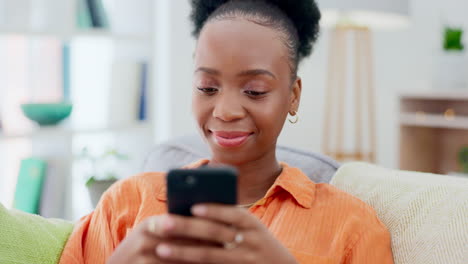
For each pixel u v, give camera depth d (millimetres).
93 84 2494
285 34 874
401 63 3301
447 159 3098
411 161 2936
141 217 936
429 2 3170
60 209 2150
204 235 536
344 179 1029
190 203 549
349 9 2545
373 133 3143
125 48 2549
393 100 3348
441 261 789
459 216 806
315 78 3355
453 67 2795
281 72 854
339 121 3252
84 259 954
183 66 2822
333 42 3242
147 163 1406
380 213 920
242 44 824
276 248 586
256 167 912
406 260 843
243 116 829
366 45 3322
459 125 2680
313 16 953
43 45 2174
